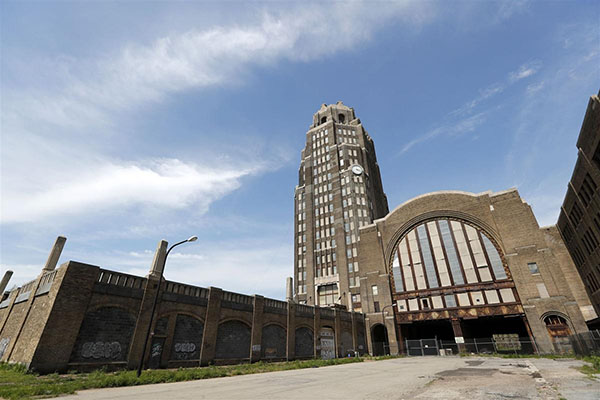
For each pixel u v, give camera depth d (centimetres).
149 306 2244
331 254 8125
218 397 1052
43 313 1856
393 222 5591
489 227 4647
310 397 1045
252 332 3009
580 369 1698
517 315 4050
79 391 1209
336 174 9156
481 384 1304
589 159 2822
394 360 3588
